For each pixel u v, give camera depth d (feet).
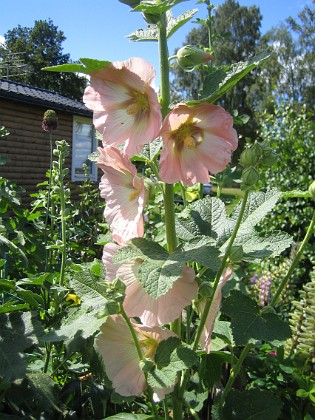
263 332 1.19
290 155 6.10
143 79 1.13
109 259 1.30
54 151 2.89
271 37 38.91
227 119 1.15
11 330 1.54
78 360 2.06
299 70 37.22
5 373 1.42
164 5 1.17
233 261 1.20
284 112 6.43
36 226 4.03
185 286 1.20
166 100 1.24
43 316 2.25
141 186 1.21
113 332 1.27
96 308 1.16
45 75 47.03
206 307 1.23
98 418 1.69
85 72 1.18
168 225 1.32
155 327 1.23
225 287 1.84
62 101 13.37
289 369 1.84
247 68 1.14
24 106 11.48
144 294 1.23
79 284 1.20
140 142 1.14
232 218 1.38
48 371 2.00
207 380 1.64
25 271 3.58
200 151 1.19
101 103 1.19
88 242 5.43
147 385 1.25
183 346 1.16
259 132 7.22
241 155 1.17
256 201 1.38
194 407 1.58
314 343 1.92
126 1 1.31
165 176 1.17
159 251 1.13
